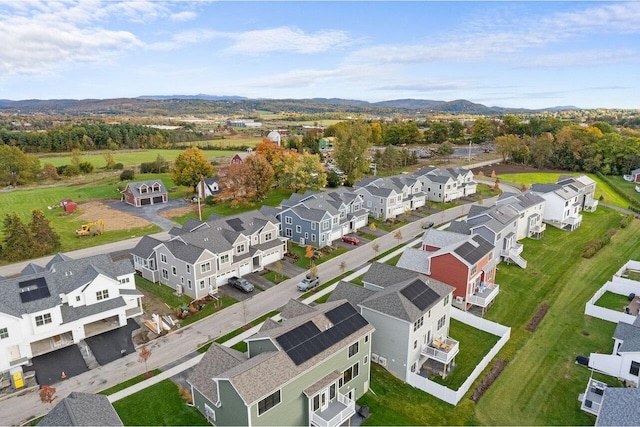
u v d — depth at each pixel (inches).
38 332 1302.9
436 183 3267.7
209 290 1745.8
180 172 3469.5
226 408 946.7
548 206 2655.0
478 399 1149.1
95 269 1482.5
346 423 1047.6
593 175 4101.9
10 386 1184.8
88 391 1159.6
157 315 1524.4
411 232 2559.1
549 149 4483.3
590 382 1172.5
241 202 3193.9
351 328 1129.4
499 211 2132.1
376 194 2837.1
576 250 2251.5
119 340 1408.7
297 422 993.5
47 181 4109.3
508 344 1403.8
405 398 1158.3
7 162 3868.1
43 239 2250.2
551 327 1523.1
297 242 2391.7
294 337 1034.1
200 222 2081.7
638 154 3993.6
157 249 1829.5
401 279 1401.3
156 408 1088.2
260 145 3742.6
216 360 1069.1
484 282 1724.9
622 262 2101.4
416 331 1225.4
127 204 3260.3
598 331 1499.8
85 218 2878.9
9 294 1299.2
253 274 1943.9
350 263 2076.8
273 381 917.8
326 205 2429.9
